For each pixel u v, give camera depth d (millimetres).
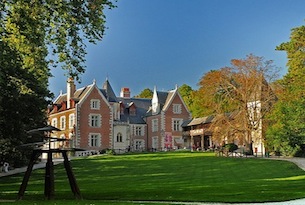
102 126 75312
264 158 47969
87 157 58812
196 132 75312
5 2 19453
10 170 45406
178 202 17422
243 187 23469
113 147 76250
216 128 55781
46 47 22422
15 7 19453
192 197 18844
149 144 84438
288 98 47969
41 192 24250
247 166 40125
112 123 76312
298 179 28703
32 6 19500
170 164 44375
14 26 19844
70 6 19547
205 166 41438
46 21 20094
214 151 62969
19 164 49156
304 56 47312
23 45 21109
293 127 50312
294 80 47281
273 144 54406
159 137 81562
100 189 24906
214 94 56594
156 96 84375
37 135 35281
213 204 16812
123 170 40438
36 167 48000
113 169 41625
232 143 61344
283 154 53875
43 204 16500
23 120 31484
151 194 20609
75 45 20438
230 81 56375
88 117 74438
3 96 27172
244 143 59000
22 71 27719
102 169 42000
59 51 20406
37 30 20281
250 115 56438
